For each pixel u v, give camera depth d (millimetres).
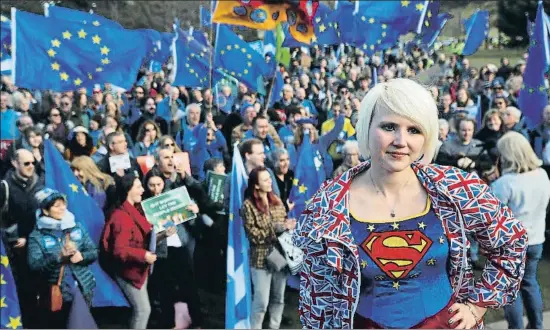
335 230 1550
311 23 5578
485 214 1532
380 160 1556
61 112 6020
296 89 7879
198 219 4332
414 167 1618
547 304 4176
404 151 1531
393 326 1541
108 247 3898
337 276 1593
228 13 5441
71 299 3834
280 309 4113
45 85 4605
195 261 4480
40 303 3787
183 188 4086
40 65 4570
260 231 3938
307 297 1664
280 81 7316
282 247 3988
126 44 4895
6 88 5965
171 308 4141
